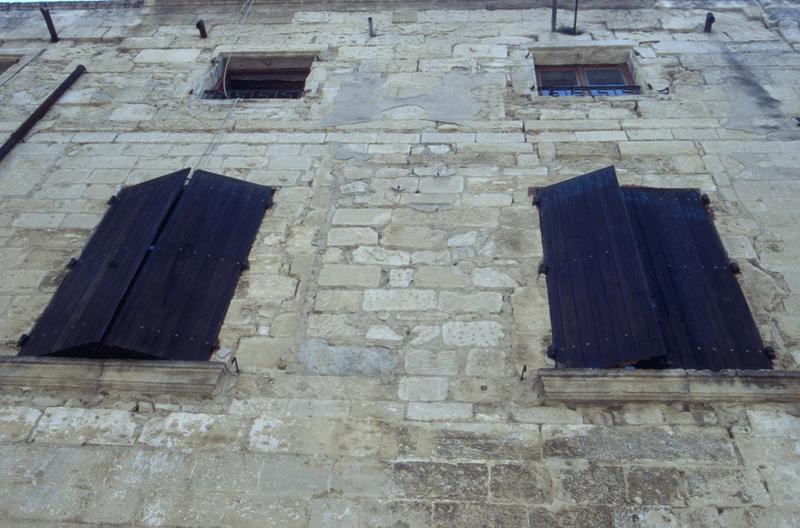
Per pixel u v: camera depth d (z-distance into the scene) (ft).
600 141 21.08
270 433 14.28
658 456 13.44
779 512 12.54
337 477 13.47
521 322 16.14
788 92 22.40
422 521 12.74
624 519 12.58
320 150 21.47
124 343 15.24
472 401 14.61
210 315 16.44
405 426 14.24
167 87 24.68
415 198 19.52
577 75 25.17
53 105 24.20
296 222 19.11
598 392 14.20
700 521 12.48
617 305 15.42
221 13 28.50
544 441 13.82
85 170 21.35
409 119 22.38
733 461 13.32
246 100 23.84
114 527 12.95
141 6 29.37
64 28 28.50
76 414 14.78
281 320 16.56
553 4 25.64
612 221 17.13
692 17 26.16
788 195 18.90
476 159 20.74
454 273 17.34
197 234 17.98
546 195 19.13
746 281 16.75
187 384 14.94
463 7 27.50
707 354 14.97
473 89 23.45
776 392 14.05
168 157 21.63
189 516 13.03
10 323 16.98
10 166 21.65
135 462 13.92
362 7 27.99
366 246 18.20
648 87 23.15
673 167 20.02
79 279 17.44
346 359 15.58
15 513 13.19
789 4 26.13
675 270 16.65
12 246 19.02
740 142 20.68
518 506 12.87
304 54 25.82
